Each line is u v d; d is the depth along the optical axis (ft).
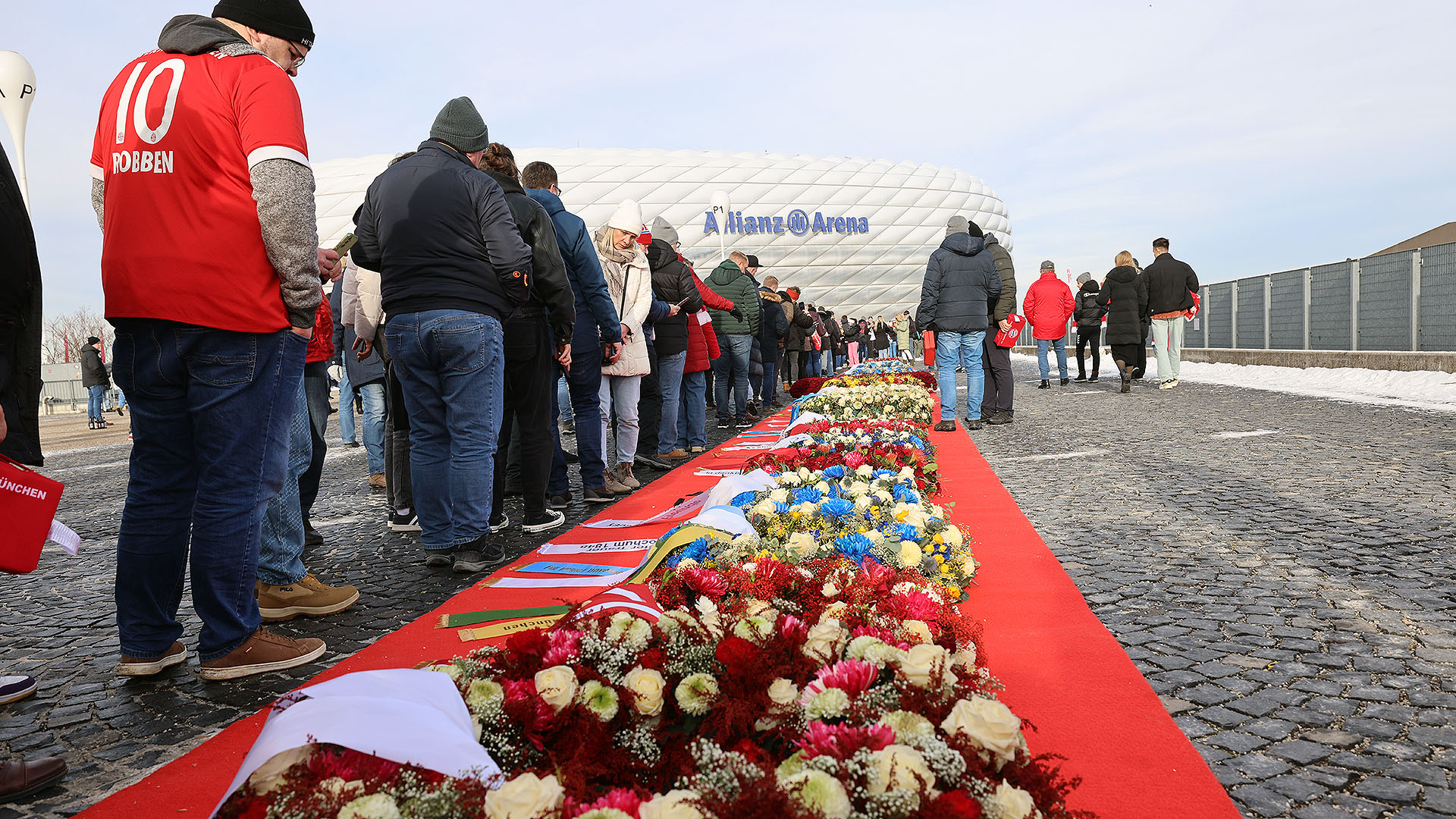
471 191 14.46
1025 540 15.02
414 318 14.26
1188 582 12.24
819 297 256.93
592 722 5.49
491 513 17.88
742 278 38.60
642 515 18.71
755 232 246.27
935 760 4.68
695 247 241.76
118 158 9.34
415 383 14.73
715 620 6.90
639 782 5.44
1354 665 9.02
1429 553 13.26
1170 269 50.06
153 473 9.83
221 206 9.31
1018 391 57.06
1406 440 24.85
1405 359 46.29
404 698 5.17
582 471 20.57
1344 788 6.59
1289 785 6.64
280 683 9.67
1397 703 8.08
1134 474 21.59
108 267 9.36
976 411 34.06
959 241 32.96
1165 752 7.17
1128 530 15.58
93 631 12.30
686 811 4.31
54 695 9.53
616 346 20.24
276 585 12.06
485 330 14.40
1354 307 53.31
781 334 46.06
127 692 9.55
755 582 8.21
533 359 17.06
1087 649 9.60
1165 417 34.68
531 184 20.21
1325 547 13.85
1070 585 12.14
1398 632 9.96
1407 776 6.75
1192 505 17.54
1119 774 6.82
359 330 18.45
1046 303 57.82
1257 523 15.70
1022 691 8.50
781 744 5.57
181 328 9.34
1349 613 10.65
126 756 7.89
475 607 12.14
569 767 5.16
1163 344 50.93
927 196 268.00
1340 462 21.79
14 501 7.38
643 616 7.13
